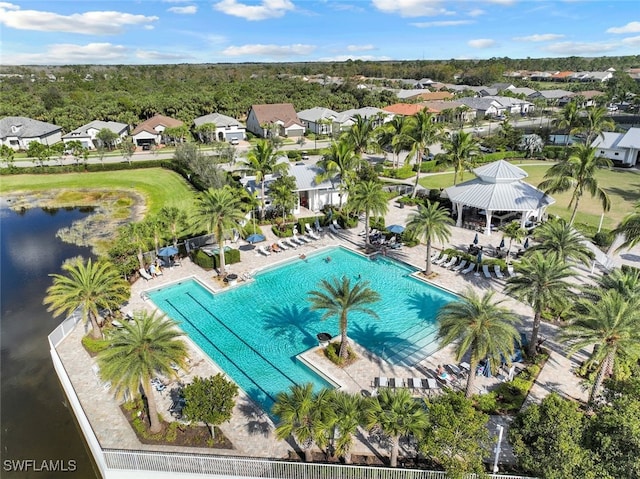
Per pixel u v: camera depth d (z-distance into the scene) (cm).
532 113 12169
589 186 3981
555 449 1627
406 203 5534
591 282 3538
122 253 3647
